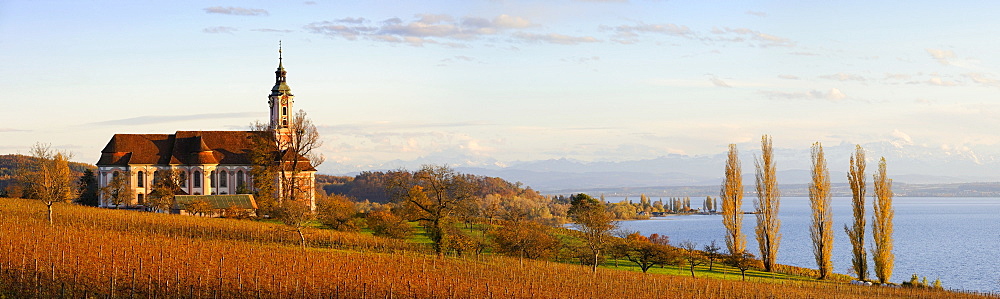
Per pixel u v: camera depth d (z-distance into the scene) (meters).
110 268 68.62
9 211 110.44
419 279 76.38
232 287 65.75
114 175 163.25
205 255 79.69
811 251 197.75
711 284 88.69
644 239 122.12
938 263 167.50
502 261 95.00
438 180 96.81
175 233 100.94
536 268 91.25
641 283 85.69
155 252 78.69
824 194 108.56
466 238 100.06
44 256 70.94
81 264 69.12
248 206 146.00
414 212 101.56
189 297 61.53
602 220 97.56
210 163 166.38
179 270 70.56
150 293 61.47
